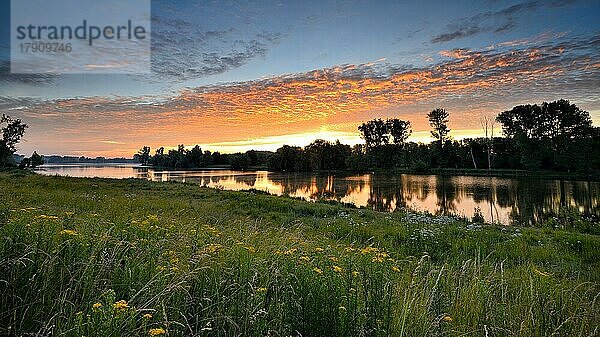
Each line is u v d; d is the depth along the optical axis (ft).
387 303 11.91
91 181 115.03
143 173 333.83
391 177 249.96
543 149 238.27
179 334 10.00
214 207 66.69
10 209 17.01
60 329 8.75
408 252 33.96
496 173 253.85
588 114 220.64
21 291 10.64
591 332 12.91
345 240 35.73
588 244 37.11
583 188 149.28
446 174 269.85
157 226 18.13
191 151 489.26
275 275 12.09
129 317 8.86
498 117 269.44
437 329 12.04
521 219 76.69
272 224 47.01
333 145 379.96
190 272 11.89
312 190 161.27
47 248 12.26
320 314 10.85
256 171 382.83
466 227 46.55
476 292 15.08
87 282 10.93
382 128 359.25
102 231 15.06
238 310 11.02
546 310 14.14
